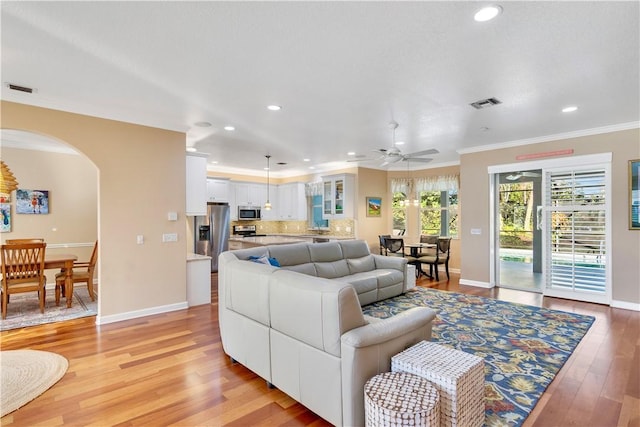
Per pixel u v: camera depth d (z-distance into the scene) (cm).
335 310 195
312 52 254
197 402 231
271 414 218
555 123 449
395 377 190
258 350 258
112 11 201
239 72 288
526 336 348
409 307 464
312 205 914
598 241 482
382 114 404
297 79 303
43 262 439
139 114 405
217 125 452
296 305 220
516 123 448
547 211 527
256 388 251
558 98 352
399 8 199
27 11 200
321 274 472
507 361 289
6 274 419
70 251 617
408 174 845
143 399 235
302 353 218
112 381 259
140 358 301
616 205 465
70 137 371
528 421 207
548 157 520
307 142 555
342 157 699
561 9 200
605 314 428
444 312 437
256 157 699
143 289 425
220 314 317
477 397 195
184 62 269
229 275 296
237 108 382
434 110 389
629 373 267
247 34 228
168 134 447
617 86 320
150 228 430
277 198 972
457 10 201
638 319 406
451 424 177
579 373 268
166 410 222
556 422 206
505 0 192
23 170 576
